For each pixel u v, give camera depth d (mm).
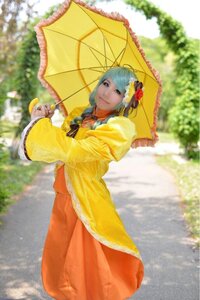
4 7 8242
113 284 2584
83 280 2627
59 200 2770
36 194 8359
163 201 8109
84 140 2436
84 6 2682
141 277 2725
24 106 11320
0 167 6688
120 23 2641
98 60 2971
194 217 6836
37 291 4094
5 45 9469
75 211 2627
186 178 10055
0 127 8227
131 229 6312
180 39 12492
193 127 12883
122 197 8414
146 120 2980
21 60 11164
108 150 2418
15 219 6566
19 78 11195
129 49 2779
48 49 2957
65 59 3000
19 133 11484
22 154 2406
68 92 3094
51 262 2783
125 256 2664
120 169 11734
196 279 4504
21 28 9359
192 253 5293
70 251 2631
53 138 2381
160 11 12078
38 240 5629
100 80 2730
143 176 10727
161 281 4422
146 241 5754
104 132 2428
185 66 12797
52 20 2854
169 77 21703
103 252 2625
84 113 2787
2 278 4379
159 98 2891
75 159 2420
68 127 2871
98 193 2658
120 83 2646
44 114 2529
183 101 12969
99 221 2611
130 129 2477
